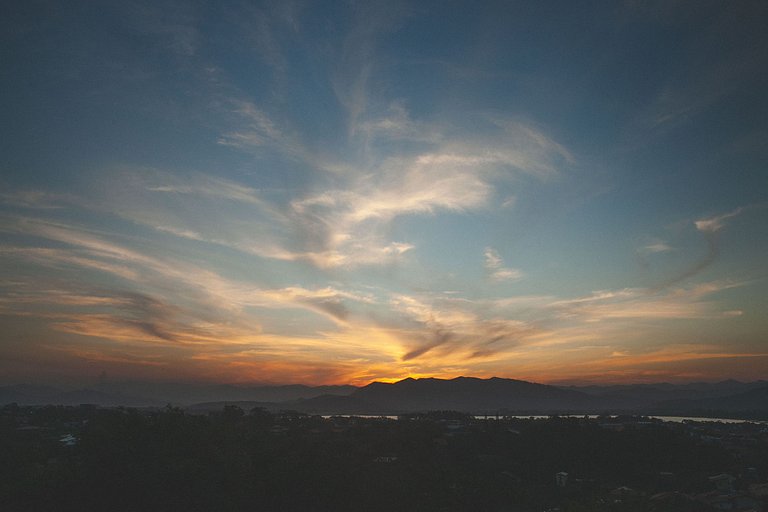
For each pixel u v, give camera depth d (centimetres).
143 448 5144
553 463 9588
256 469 5816
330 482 5844
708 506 6556
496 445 10575
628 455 9675
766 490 7575
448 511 6288
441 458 9144
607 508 6066
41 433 8656
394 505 5966
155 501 4575
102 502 4603
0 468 5378
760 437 13325
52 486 4731
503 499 7144
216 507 4806
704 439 12094
